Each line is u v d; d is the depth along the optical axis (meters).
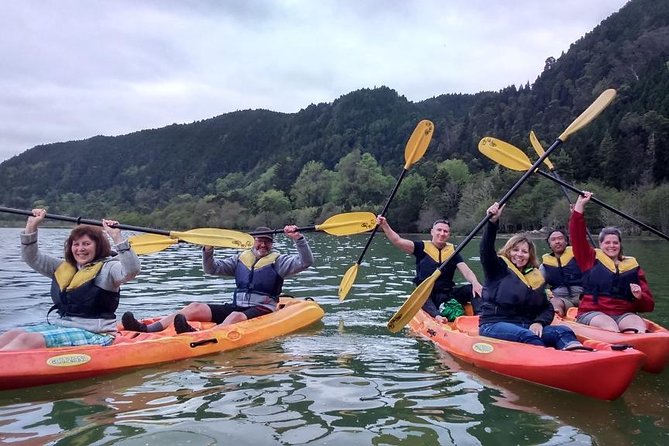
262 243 6.16
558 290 6.69
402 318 5.25
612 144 52.47
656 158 49.59
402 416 3.33
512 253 4.88
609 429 3.16
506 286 4.75
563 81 90.19
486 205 44.59
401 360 4.70
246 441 2.92
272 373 4.26
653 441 2.98
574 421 3.28
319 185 75.69
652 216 37.91
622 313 5.14
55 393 3.74
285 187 83.56
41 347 4.16
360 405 3.52
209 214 67.94
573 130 5.56
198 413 3.34
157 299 8.07
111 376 4.15
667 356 4.22
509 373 4.19
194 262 14.61
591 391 3.69
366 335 5.71
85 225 4.72
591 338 4.61
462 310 6.16
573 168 52.94
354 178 74.25
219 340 5.01
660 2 98.81
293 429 3.10
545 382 3.93
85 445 2.85
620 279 5.13
